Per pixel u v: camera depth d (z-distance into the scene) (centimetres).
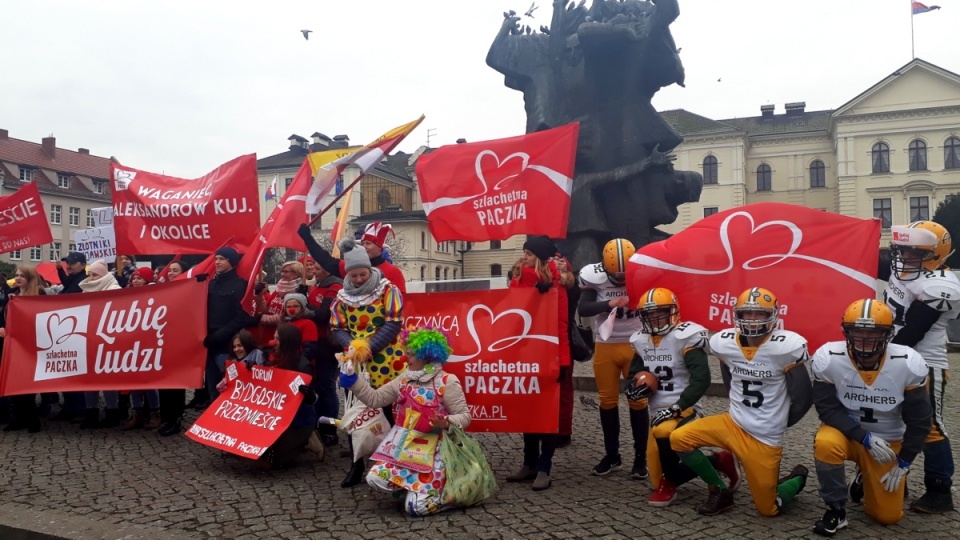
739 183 5244
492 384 537
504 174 603
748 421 440
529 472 538
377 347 521
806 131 5431
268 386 586
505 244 5900
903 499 455
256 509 472
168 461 607
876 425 427
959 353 1650
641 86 1078
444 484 461
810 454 595
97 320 729
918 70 4950
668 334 490
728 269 505
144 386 706
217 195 751
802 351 432
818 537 411
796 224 494
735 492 498
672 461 463
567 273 567
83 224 6044
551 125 1087
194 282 709
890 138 5025
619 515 451
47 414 835
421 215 5262
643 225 1066
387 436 480
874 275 474
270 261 3488
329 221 5578
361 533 425
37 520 446
